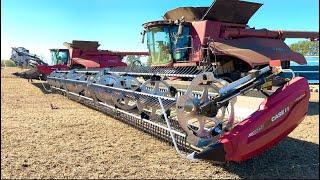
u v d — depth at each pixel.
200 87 5.08
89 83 9.06
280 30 14.82
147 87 7.03
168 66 13.79
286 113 5.04
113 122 8.33
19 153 5.85
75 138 6.84
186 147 5.51
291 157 5.64
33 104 11.66
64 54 23.38
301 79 5.39
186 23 13.30
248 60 11.78
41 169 5.08
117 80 7.75
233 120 5.36
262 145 4.81
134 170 5.05
